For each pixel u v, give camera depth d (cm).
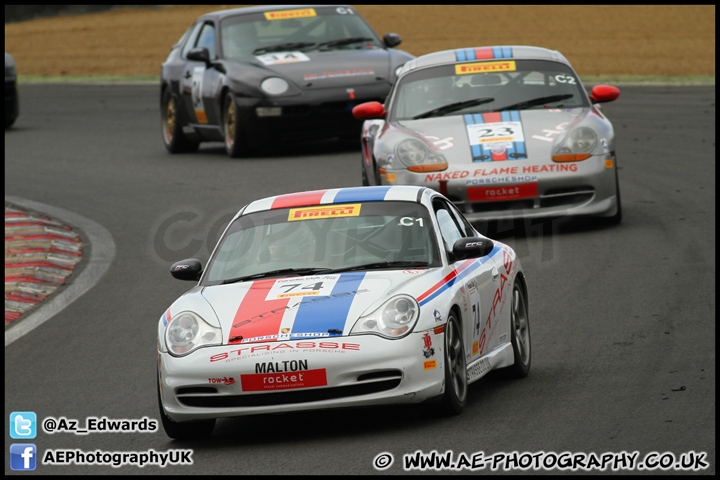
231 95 5878
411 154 3934
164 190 5262
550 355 2666
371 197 2509
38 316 3422
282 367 2058
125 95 9831
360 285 2198
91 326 3256
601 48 11119
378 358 2053
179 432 2202
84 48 14338
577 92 4231
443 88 4281
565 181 3888
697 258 3538
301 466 1922
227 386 2081
